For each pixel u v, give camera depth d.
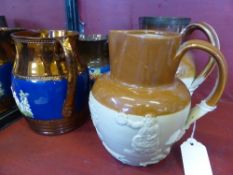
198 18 0.57
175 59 0.32
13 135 0.48
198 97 0.63
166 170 0.39
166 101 0.32
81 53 0.51
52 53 0.41
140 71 0.32
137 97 0.32
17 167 0.40
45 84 0.41
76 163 0.41
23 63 0.42
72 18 0.65
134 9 0.62
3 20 0.65
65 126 0.48
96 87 0.37
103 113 0.34
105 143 0.39
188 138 0.44
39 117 0.45
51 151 0.44
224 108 0.58
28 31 0.48
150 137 0.33
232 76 0.59
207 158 0.39
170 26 0.47
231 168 0.39
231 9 0.54
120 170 0.40
